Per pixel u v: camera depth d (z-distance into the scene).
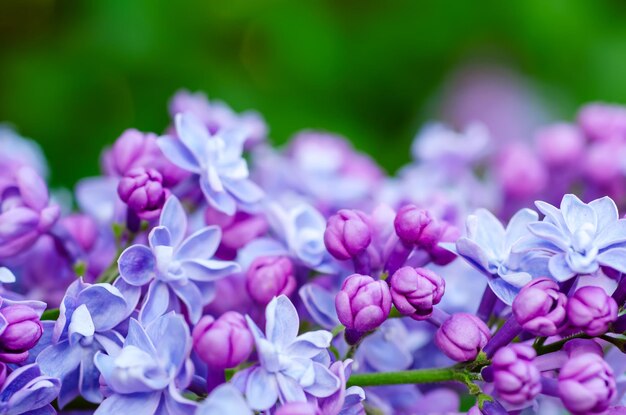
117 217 0.38
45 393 0.34
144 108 0.55
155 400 0.33
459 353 0.34
